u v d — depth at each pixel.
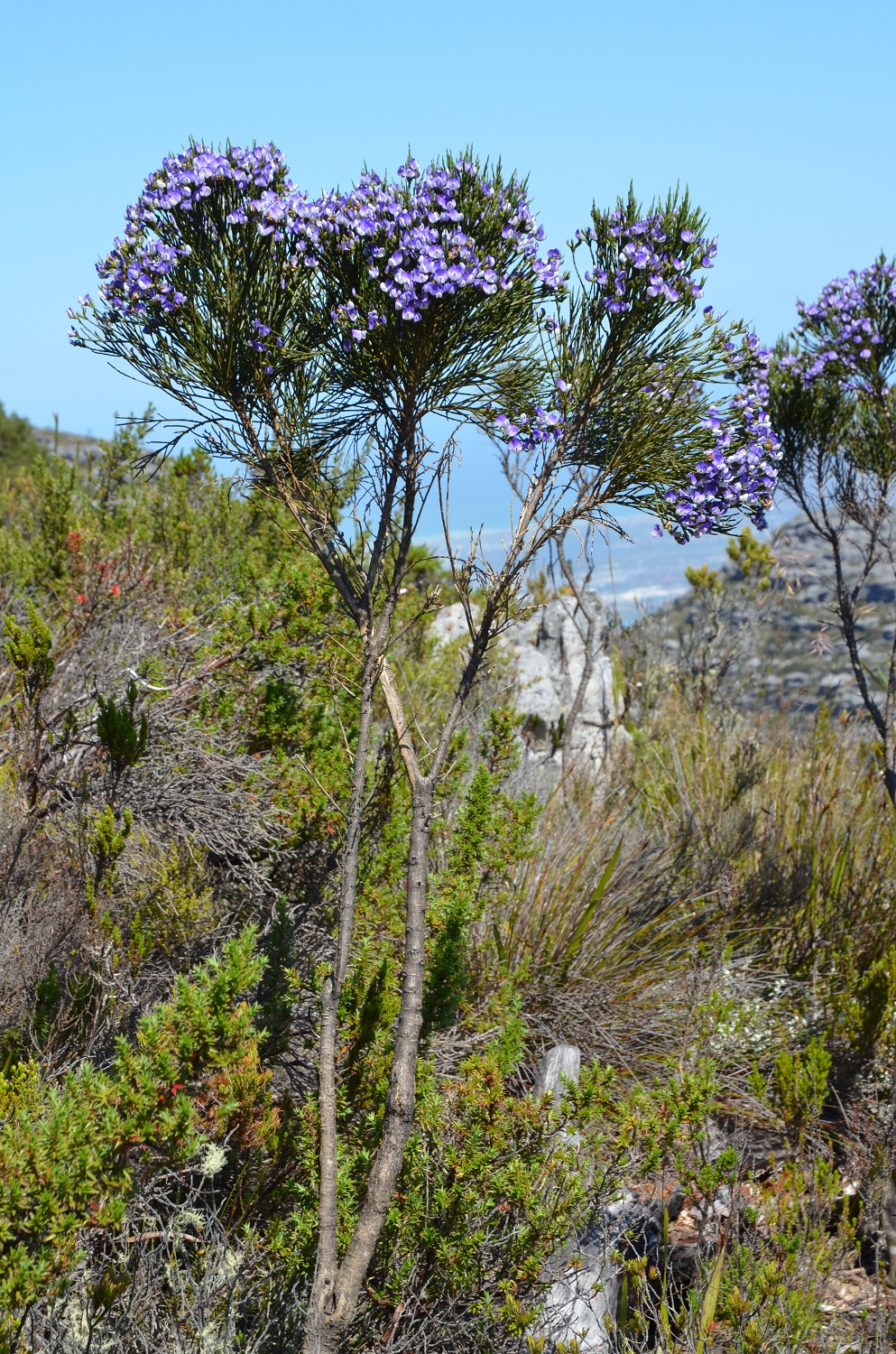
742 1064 4.26
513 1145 2.74
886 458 4.78
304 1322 2.47
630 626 9.45
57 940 3.10
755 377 2.76
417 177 2.57
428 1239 2.54
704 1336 2.78
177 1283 2.45
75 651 4.65
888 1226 3.23
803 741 7.76
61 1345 2.17
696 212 2.61
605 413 2.73
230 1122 2.33
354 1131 2.75
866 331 4.66
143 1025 2.02
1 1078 2.32
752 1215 3.09
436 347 2.54
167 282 2.58
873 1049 4.25
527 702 7.90
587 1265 2.97
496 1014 3.92
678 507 2.70
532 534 2.61
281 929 3.26
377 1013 2.90
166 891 3.53
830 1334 3.04
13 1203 1.78
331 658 4.09
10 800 3.63
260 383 2.65
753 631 8.77
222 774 3.97
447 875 3.76
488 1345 2.55
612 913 4.93
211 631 4.62
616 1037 4.27
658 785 6.77
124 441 7.31
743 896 5.45
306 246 2.53
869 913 5.30
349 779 3.86
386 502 2.63
